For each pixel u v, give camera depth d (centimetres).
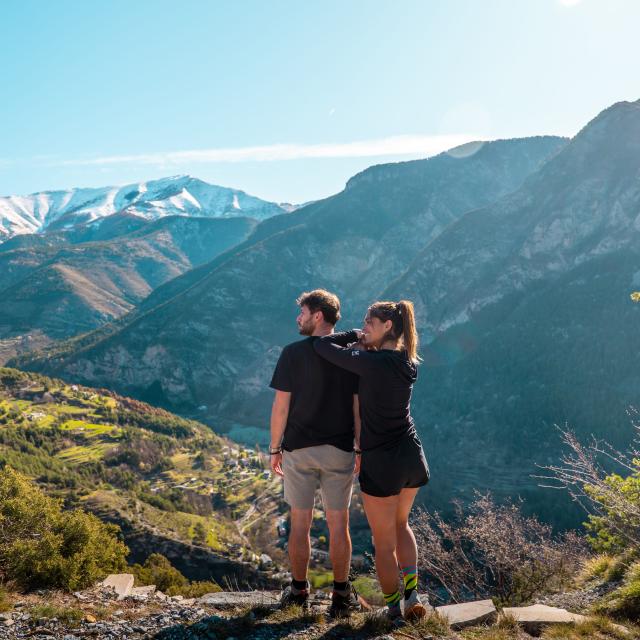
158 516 9369
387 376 389
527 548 845
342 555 423
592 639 430
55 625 419
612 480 927
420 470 405
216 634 377
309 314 430
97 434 16375
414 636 377
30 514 966
